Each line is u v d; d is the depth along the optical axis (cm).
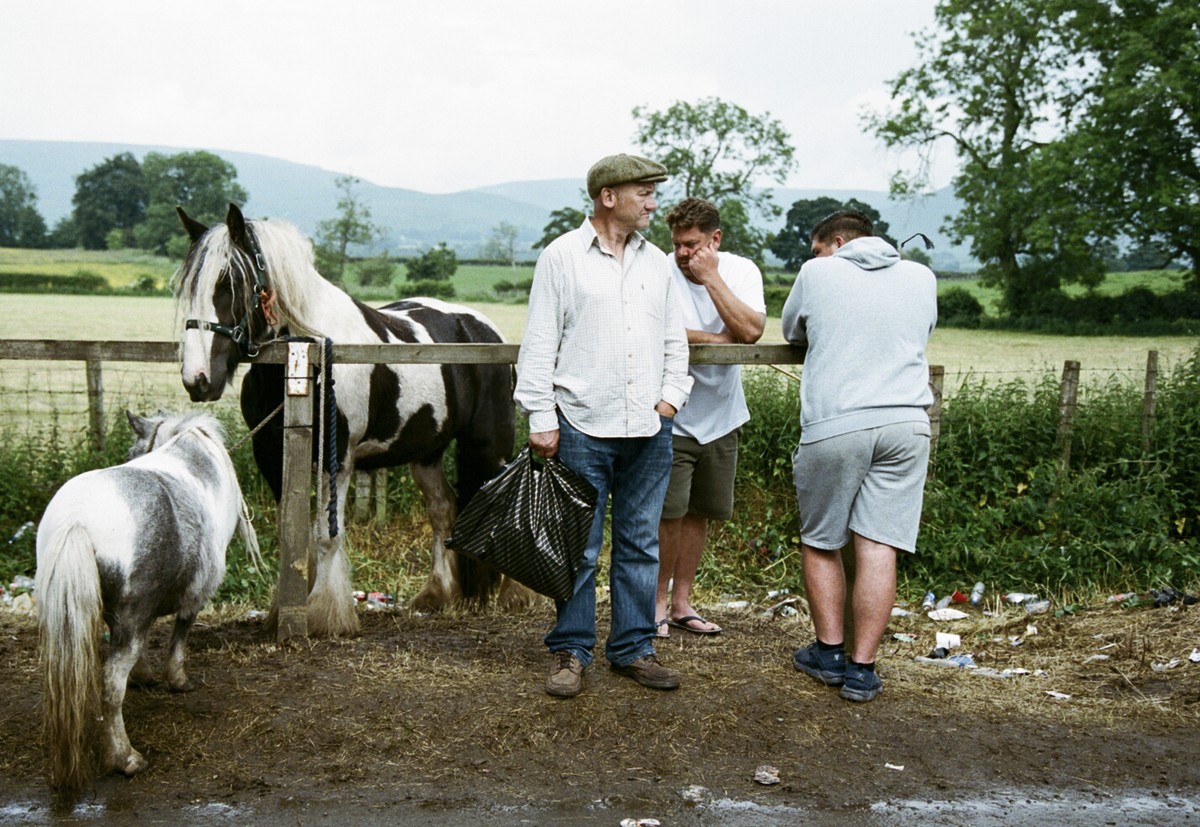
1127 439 744
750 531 696
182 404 991
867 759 343
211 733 350
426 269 6900
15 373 1456
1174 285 3962
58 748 296
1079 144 3250
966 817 309
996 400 778
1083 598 601
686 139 4109
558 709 365
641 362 360
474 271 7994
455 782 324
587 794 319
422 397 524
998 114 3728
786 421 737
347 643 443
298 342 424
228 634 475
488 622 505
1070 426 727
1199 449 719
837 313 367
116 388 1306
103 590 312
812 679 402
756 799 318
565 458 365
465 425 575
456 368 550
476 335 601
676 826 300
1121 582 627
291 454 429
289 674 398
